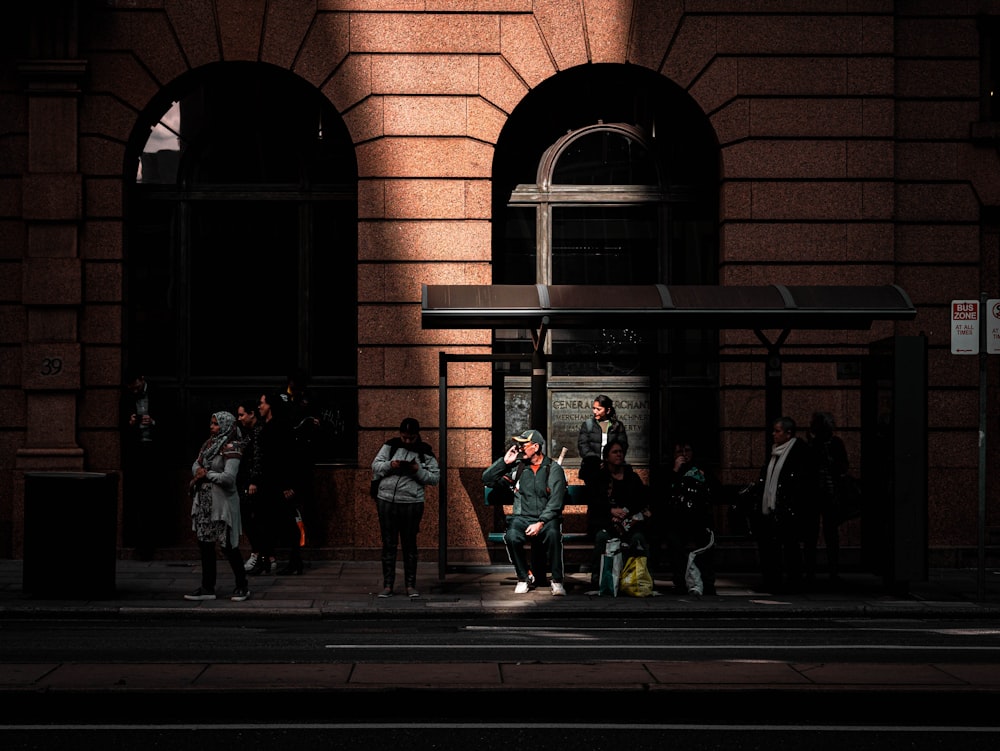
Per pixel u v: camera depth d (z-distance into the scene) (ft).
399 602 40.70
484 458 51.42
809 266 51.55
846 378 50.72
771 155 51.60
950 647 32.96
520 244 53.42
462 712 25.50
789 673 27.27
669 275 53.36
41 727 24.29
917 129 52.13
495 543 44.93
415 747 22.91
